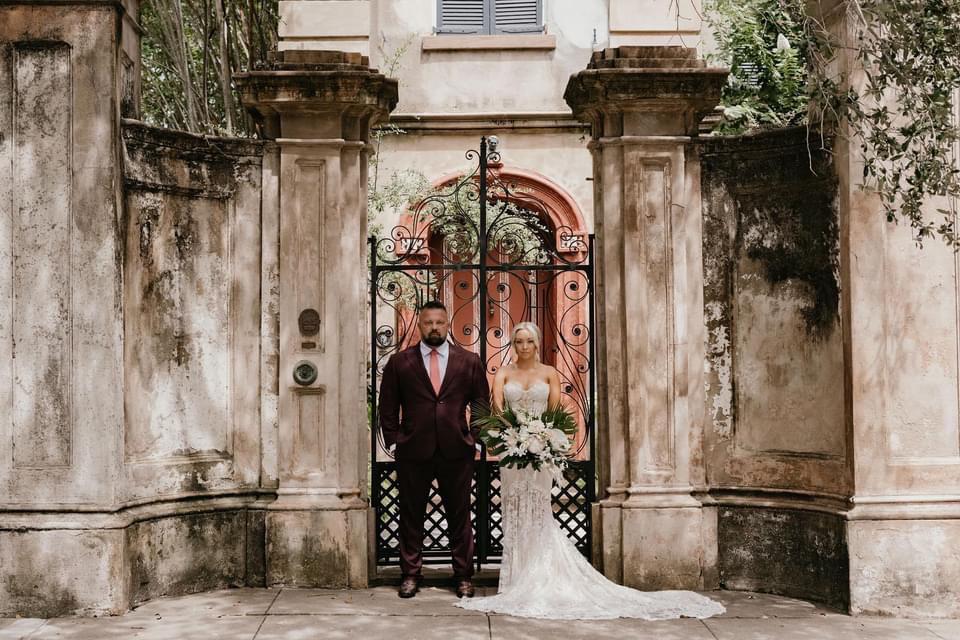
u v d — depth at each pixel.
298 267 6.99
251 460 7.02
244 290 7.04
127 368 6.47
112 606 6.20
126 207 6.52
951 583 6.28
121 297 6.39
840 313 6.52
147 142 6.64
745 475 6.97
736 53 10.35
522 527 6.68
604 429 7.08
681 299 6.99
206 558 6.87
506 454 6.55
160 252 6.77
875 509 6.30
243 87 6.91
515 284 11.32
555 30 11.95
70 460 6.30
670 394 6.97
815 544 6.59
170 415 6.81
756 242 6.97
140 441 6.61
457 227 10.70
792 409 6.81
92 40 6.36
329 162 7.02
